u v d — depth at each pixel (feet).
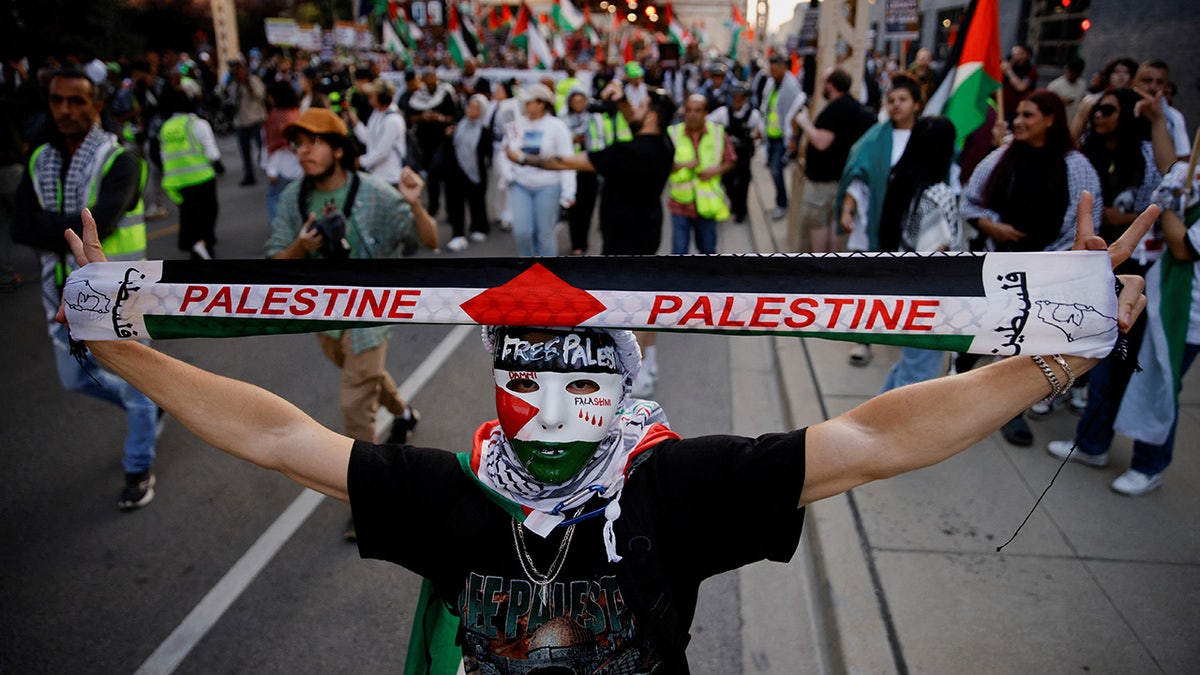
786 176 47.01
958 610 10.14
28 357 20.45
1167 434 12.26
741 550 4.86
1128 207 13.28
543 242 24.11
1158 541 11.57
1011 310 4.15
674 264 4.42
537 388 4.50
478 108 30.30
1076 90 30.07
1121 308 4.11
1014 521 12.12
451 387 18.67
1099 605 10.23
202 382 4.96
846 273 4.30
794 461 4.59
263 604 11.11
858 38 27.50
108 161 12.25
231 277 4.76
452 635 5.65
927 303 4.22
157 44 103.14
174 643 10.34
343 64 75.87
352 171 12.37
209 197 28.73
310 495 13.92
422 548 4.91
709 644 10.44
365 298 4.64
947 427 4.32
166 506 13.57
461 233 31.55
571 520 4.69
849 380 18.06
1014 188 13.05
